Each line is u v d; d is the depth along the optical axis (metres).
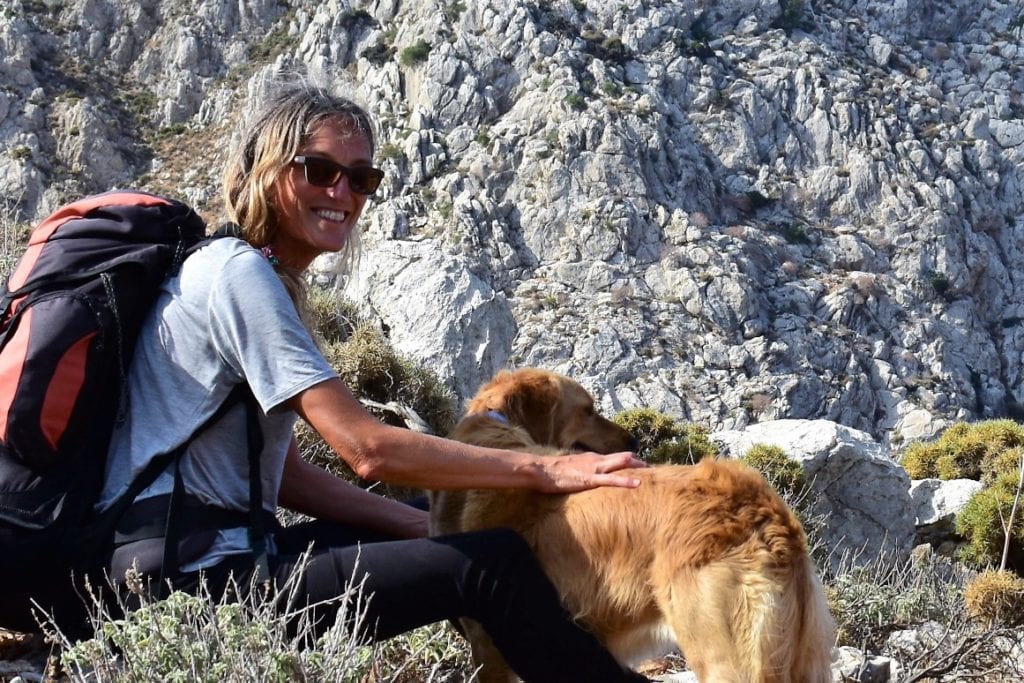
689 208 82.00
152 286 3.16
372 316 11.74
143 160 82.69
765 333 73.12
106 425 3.12
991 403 79.75
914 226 85.00
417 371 9.11
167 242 3.24
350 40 89.56
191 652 2.75
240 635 2.82
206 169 80.81
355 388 8.52
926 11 106.94
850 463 9.76
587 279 74.31
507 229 76.50
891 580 7.52
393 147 78.69
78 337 2.96
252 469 3.18
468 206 75.75
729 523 3.31
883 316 78.44
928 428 72.31
